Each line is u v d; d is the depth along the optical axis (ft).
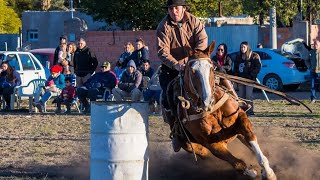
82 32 107.45
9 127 54.24
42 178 33.99
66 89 65.87
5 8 173.37
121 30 109.81
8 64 69.92
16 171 35.81
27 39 139.33
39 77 78.69
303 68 88.22
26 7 205.16
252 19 138.92
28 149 42.80
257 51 89.76
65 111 67.67
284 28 123.44
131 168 28.19
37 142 45.78
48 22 138.31
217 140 29.94
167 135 48.32
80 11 135.54
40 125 55.47
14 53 77.20
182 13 31.63
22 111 68.49
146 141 28.71
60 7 205.26
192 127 29.91
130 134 28.14
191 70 28.78
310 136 46.55
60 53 70.90
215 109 29.25
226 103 29.45
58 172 35.58
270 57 88.58
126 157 28.12
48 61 90.63
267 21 152.15
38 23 138.92
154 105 61.52
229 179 34.12
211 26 111.96
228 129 29.68
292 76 87.04
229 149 33.78
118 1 109.81
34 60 78.84
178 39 31.55
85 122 57.31
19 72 76.38
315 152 39.24
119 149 28.07
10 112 67.72
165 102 31.91
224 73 31.30
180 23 31.53
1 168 36.58
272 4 139.13
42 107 67.41
